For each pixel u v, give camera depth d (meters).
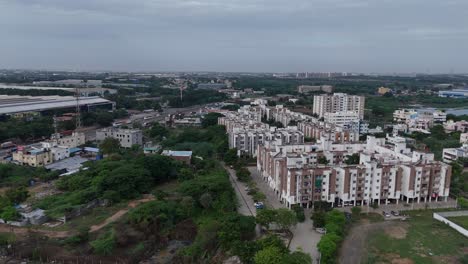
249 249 104.19
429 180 155.00
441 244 117.94
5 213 128.38
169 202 139.00
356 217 139.25
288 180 146.75
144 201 149.00
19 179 171.25
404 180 154.38
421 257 109.25
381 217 140.00
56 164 197.38
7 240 113.38
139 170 163.38
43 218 130.25
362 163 161.75
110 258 107.94
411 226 132.38
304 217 136.88
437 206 151.50
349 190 148.88
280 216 123.31
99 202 146.75
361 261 107.12
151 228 123.44
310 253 111.44
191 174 176.12
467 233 123.25
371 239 121.56
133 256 109.06
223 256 109.81
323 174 147.50
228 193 149.38
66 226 125.94
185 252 109.75
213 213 138.88
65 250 110.81
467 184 176.38
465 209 148.38
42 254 107.38
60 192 158.88
